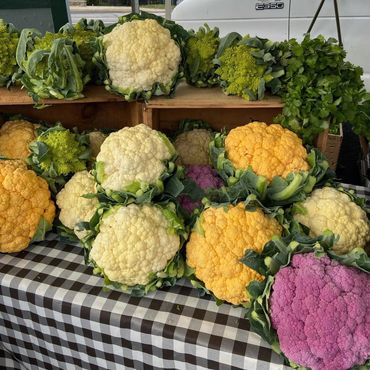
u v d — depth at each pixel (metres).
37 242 1.21
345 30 2.67
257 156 1.09
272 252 0.95
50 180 1.21
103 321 0.98
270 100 1.20
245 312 0.97
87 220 1.15
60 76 1.11
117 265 0.97
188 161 1.36
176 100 1.20
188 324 0.94
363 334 0.79
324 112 1.15
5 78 1.21
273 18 2.70
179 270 1.04
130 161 1.02
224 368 0.91
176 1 3.08
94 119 1.46
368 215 1.13
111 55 1.13
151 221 1.00
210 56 1.25
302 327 0.81
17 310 1.08
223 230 0.98
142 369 1.02
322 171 1.14
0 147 1.32
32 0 2.24
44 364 1.15
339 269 0.85
